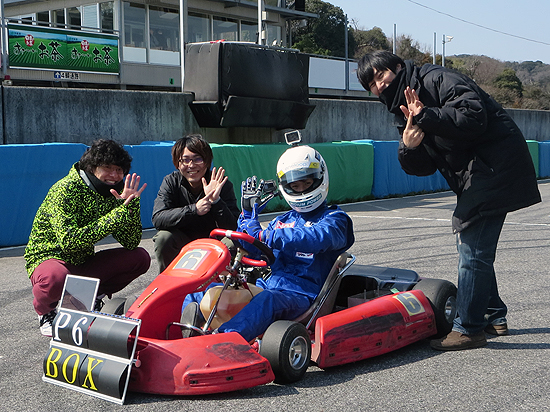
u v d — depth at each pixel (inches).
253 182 139.5
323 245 129.0
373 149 534.6
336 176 494.3
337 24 1327.5
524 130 896.9
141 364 108.7
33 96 387.2
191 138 155.6
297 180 134.0
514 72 2020.2
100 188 146.3
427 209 453.1
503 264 240.1
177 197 163.8
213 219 160.7
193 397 109.0
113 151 144.3
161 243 157.5
